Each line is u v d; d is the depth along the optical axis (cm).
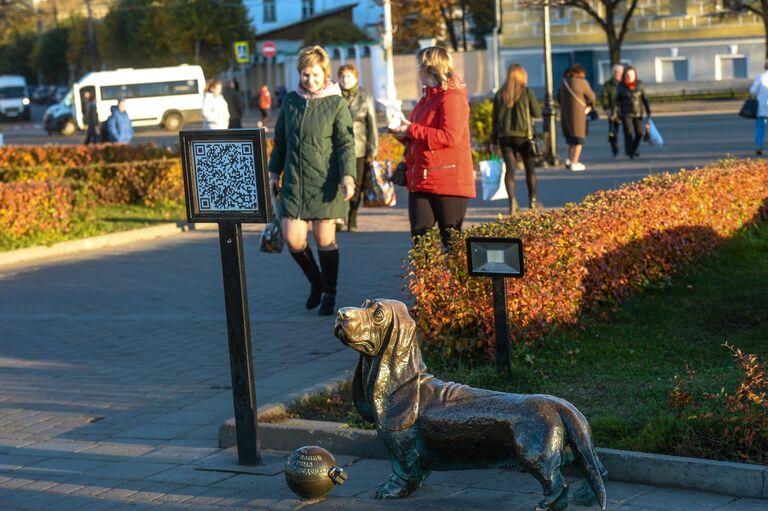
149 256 1609
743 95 5022
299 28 8825
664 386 748
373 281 1270
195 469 679
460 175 976
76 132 6059
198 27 7800
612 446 638
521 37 5806
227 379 902
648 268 1071
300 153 1071
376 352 581
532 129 1691
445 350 841
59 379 932
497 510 575
